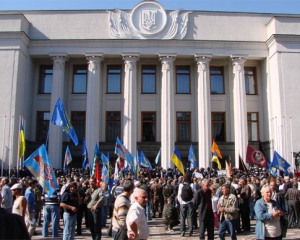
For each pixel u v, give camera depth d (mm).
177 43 30672
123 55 30422
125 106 29891
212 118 32438
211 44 30922
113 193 15078
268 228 6445
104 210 13492
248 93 32969
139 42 30594
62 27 31328
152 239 11094
